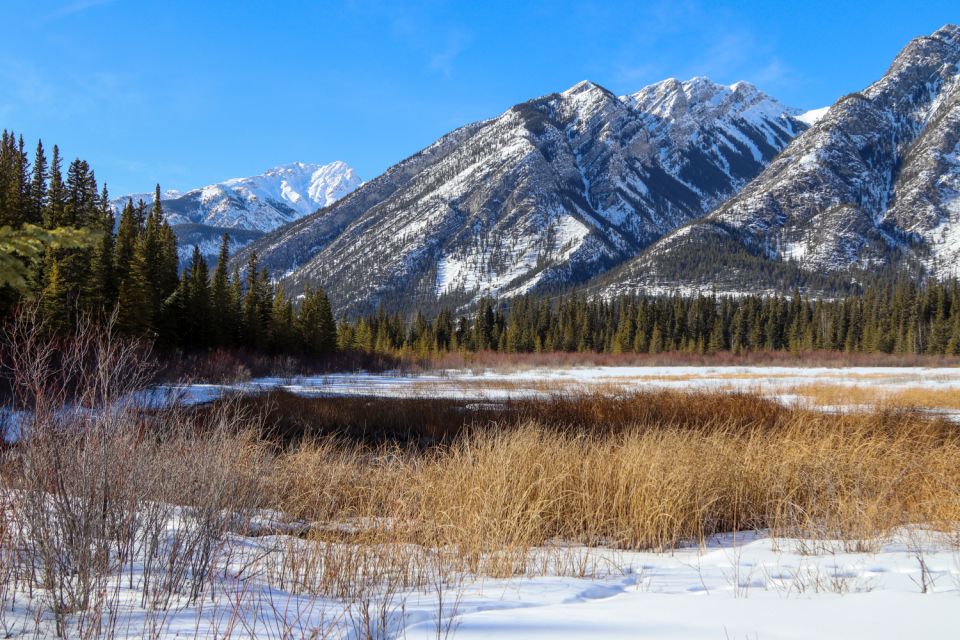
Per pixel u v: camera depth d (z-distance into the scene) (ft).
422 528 18.61
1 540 11.08
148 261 119.65
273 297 179.32
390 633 8.90
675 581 13.51
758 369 172.04
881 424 41.70
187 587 11.61
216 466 15.39
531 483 21.39
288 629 8.82
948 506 20.66
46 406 12.21
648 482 21.33
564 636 8.35
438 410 57.47
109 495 12.32
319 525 18.81
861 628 8.54
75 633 8.67
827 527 19.39
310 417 53.11
